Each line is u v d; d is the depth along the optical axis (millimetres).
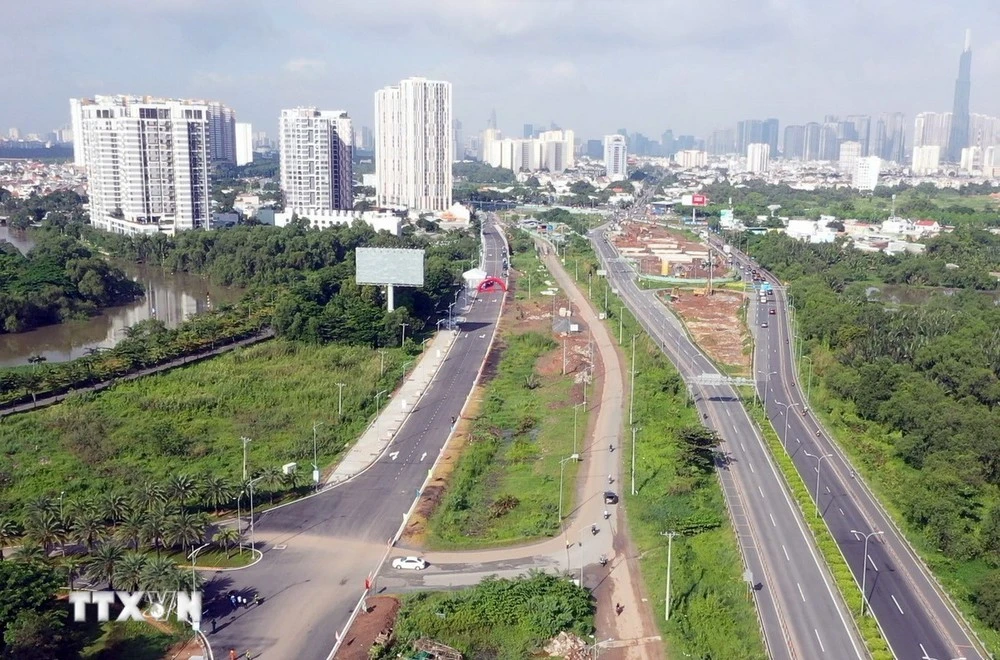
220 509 175875
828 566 155250
